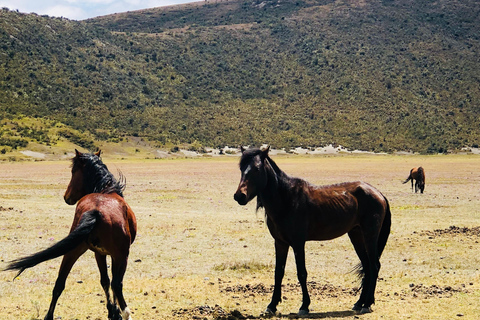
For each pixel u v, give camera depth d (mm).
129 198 31141
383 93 175250
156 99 168250
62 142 121312
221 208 26797
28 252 14023
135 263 13172
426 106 168250
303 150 139500
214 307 9016
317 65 195875
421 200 30141
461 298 9586
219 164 89062
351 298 10023
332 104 170375
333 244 16062
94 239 7324
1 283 10773
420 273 12156
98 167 8992
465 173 57688
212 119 159250
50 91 153625
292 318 8578
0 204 25109
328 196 9250
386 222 9891
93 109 151625
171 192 35219
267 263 13164
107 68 177250
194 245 15664
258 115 163625
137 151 127562
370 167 73500
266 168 8898
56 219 20562
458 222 20797
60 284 7270
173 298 9672
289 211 8953
